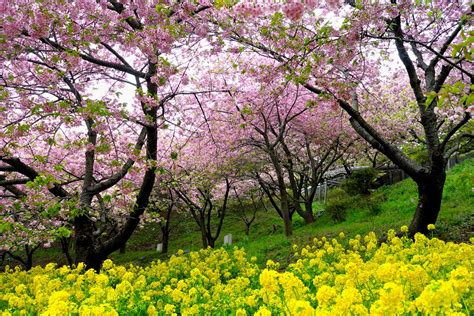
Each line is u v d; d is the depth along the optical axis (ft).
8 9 27.35
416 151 81.46
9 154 31.27
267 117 54.49
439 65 52.54
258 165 69.26
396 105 73.92
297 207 73.20
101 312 15.58
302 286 16.34
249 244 62.54
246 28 28.99
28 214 31.55
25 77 34.37
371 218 53.98
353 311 12.46
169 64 28.14
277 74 32.73
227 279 31.94
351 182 71.46
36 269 34.86
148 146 34.58
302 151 78.54
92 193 35.42
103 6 30.71
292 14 20.25
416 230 35.76
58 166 27.22
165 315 20.13
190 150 63.93
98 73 38.09
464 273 13.34
